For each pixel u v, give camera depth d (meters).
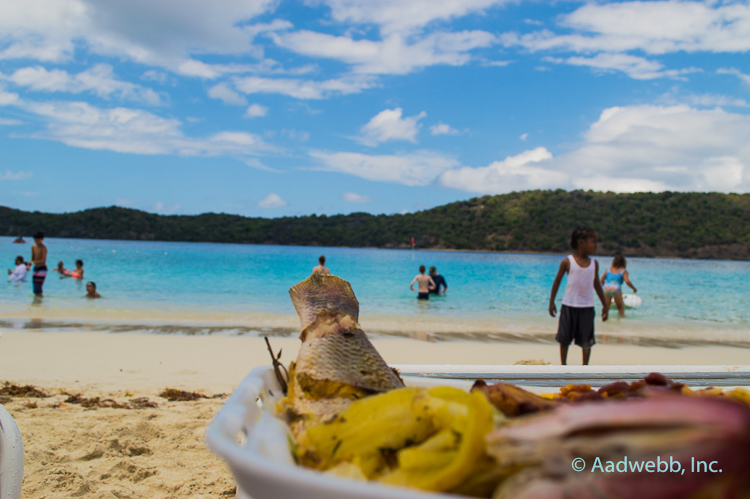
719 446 0.42
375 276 30.69
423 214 112.69
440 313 15.09
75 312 12.61
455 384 1.07
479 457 0.54
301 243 108.75
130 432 3.82
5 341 8.08
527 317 14.16
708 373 1.96
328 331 0.96
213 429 0.64
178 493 2.86
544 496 0.47
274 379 0.98
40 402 4.69
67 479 2.93
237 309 14.48
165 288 20.92
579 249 6.10
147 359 7.01
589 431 0.47
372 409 0.70
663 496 0.43
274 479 0.50
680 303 18.98
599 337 10.63
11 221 102.81
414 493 0.46
